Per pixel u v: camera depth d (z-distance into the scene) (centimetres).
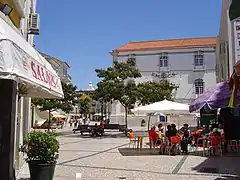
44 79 630
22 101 1103
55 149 782
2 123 680
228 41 1858
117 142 2236
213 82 5847
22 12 1008
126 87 2802
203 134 1845
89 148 1811
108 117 5656
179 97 5956
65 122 5700
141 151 1655
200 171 1045
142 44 6500
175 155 1483
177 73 6012
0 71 420
